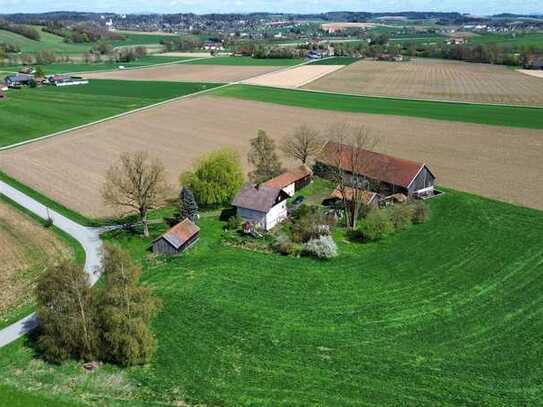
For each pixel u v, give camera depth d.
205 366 46.62
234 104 169.88
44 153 115.56
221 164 80.81
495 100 168.38
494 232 71.88
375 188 88.00
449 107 158.38
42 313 47.25
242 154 113.62
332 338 50.12
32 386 44.38
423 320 52.56
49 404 42.16
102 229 75.69
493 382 43.78
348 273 62.19
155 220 79.38
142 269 64.06
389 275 61.47
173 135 131.00
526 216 77.25
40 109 162.75
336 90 196.25
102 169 103.69
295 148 104.00
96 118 150.50
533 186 90.62
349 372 45.53
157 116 152.62
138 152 114.50
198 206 82.81
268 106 166.12
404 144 118.88
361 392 43.19
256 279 61.06
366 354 47.75
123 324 46.12
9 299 58.06
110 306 46.91
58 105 169.50
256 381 44.69
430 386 43.62
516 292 56.84
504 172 98.38
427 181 86.62
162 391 43.72
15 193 90.19
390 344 49.03
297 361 47.03
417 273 61.75
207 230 75.12
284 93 190.00
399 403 41.91
